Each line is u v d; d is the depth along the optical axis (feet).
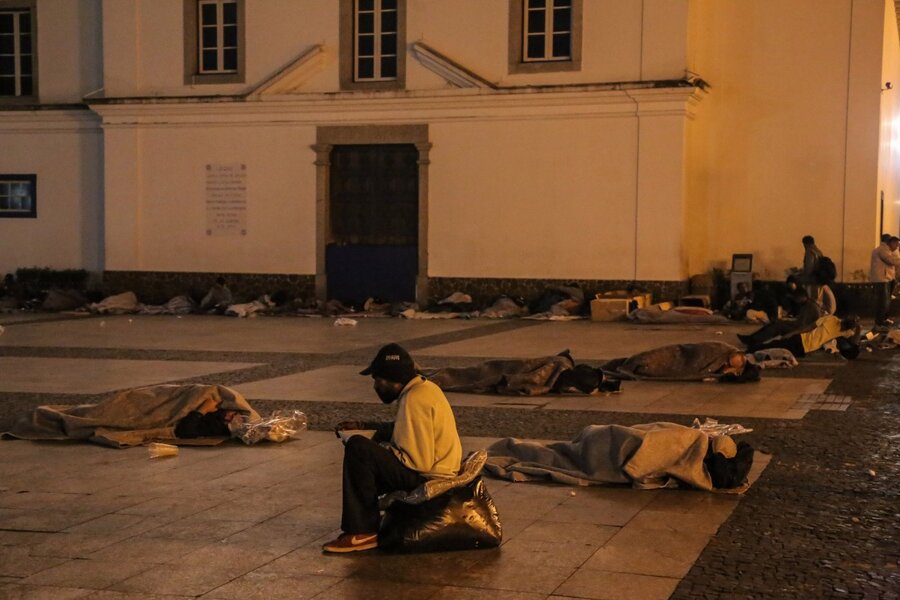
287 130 74.43
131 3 76.48
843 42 67.26
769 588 16.69
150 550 18.86
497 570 17.65
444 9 71.10
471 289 71.67
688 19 66.69
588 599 16.29
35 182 80.79
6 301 76.48
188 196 76.48
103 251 79.87
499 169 70.64
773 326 46.96
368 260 73.97
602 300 65.92
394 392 19.06
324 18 73.41
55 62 80.12
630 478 23.08
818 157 68.23
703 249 70.95
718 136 70.08
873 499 22.12
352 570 17.70
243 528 20.21
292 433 28.91
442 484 18.54
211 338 56.34
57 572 17.69
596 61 68.54
